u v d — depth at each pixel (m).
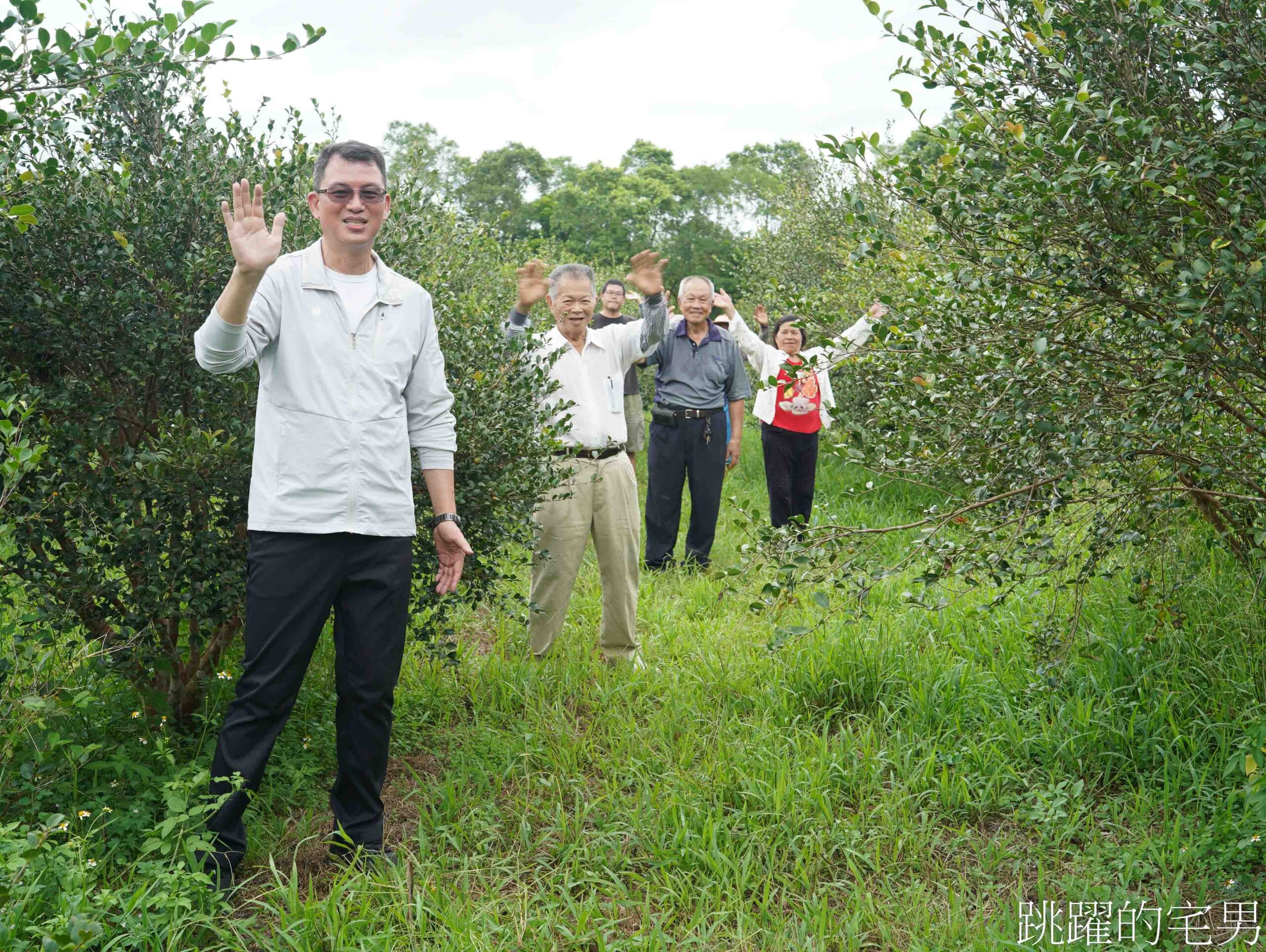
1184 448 3.44
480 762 3.67
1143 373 3.06
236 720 2.88
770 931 2.76
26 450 2.59
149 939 2.45
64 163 3.53
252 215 2.60
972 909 2.92
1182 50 2.80
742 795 3.41
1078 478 3.29
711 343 7.16
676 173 62.19
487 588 4.01
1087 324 3.12
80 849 2.65
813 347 3.49
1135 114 2.93
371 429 2.89
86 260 3.32
